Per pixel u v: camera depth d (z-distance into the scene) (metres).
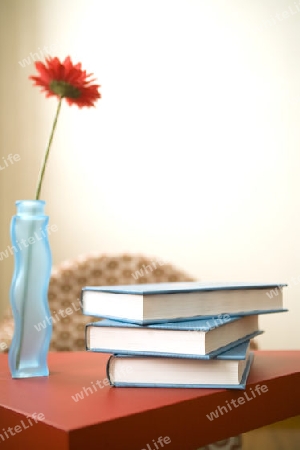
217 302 0.80
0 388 0.73
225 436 0.69
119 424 0.58
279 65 2.14
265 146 2.14
